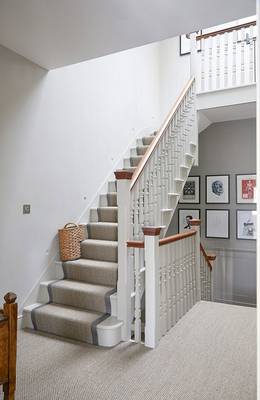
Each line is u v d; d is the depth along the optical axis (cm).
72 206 378
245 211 525
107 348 261
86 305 302
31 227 321
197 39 472
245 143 527
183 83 580
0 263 289
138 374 221
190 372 224
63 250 345
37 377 217
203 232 559
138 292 275
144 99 552
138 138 528
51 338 282
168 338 281
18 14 225
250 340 276
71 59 310
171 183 377
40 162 333
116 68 471
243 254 526
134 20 235
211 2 212
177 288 322
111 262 338
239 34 459
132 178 289
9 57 295
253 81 445
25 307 311
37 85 328
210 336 284
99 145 430
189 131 445
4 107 292
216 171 550
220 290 542
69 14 225
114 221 388
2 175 291
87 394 198
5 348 134
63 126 365
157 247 268
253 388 205
